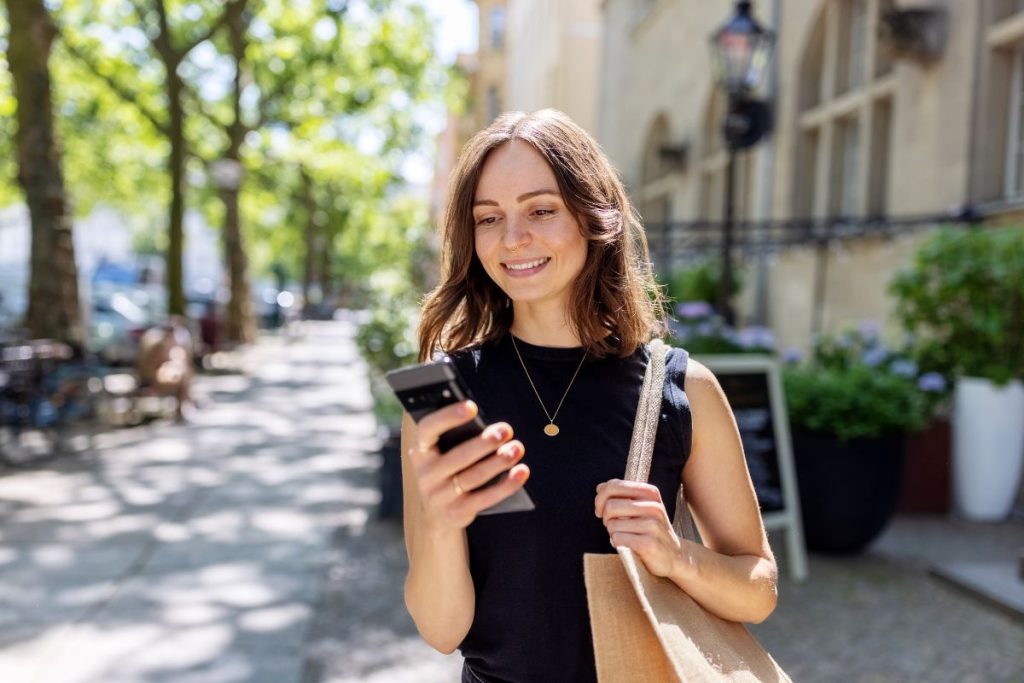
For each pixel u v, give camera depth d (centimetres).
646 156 1802
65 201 1123
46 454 896
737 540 157
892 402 534
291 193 2894
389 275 833
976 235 634
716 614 149
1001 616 450
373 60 1995
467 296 174
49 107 1112
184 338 1154
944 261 639
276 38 1930
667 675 138
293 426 1128
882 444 529
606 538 149
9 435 948
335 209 3184
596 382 159
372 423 1165
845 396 532
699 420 158
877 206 943
